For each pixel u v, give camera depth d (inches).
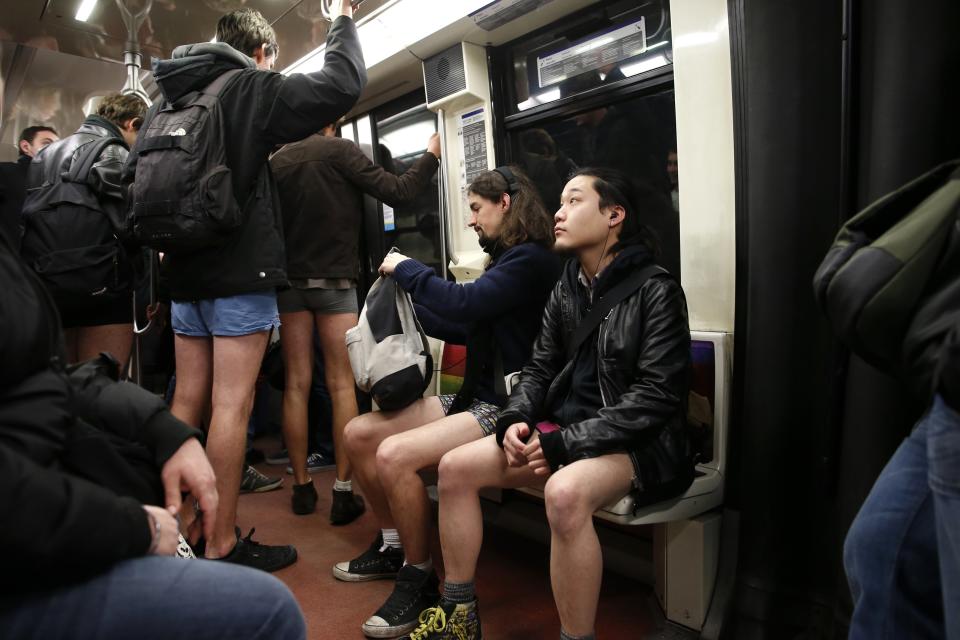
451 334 103.7
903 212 44.0
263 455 166.2
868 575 43.8
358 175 114.7
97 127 107.8
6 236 35.9
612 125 108.6
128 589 34.7
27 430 32.9
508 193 91.7
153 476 43.3
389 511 94.4
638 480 67.0
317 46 136.9
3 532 28.8
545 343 82.7
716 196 84.5
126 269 106.0
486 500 120.8
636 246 76.2
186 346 95.0
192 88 86.4
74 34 158.7
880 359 42.4
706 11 83.7
